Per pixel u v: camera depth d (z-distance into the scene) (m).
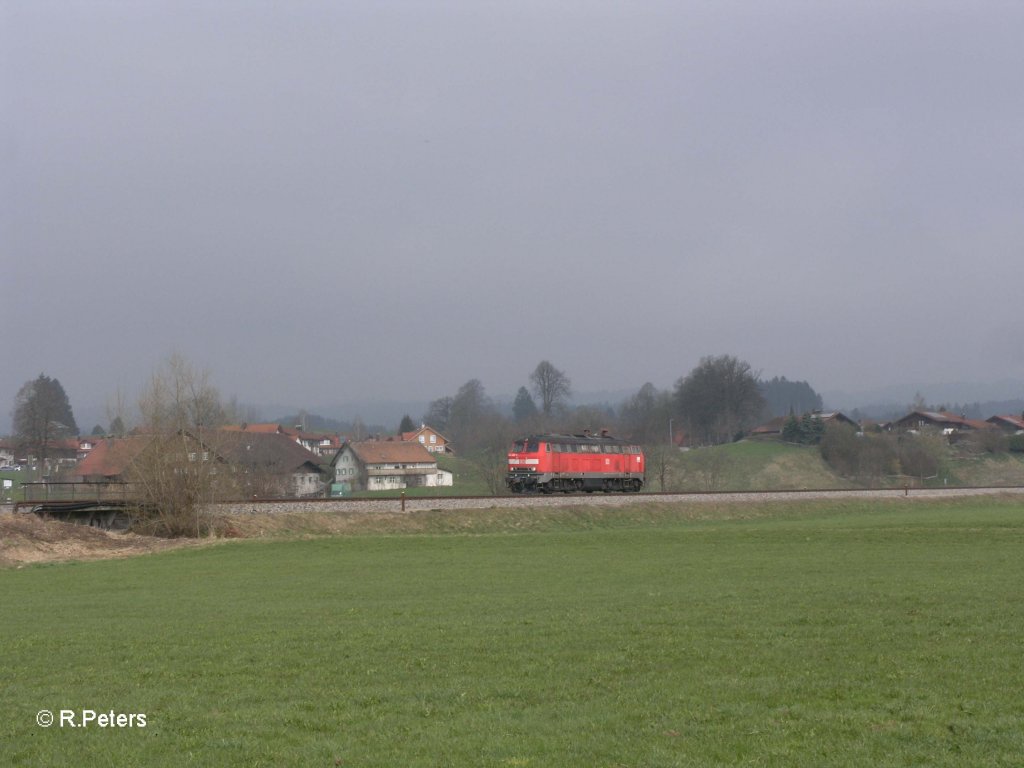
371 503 58.69
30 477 111.75
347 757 12.48
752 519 70.94
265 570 37.31
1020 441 143.75
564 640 20.02
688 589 28.34
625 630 21.05
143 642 21.33
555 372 170.88
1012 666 16.77
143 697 16.17
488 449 128.50
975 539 44.03
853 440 131.00
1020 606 23.47
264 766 12.33
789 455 135.25
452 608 25.42
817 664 17.20
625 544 44.94
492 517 59.88
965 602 24.19
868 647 18.62
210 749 13.11
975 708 13.90
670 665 17.47
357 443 134.62
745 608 23.89
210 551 45.06
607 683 16.16
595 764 11.90
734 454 136.75
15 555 42.88
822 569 33.28
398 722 14.12
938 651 18.08
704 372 169.00
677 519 67.62
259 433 109.62
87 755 13.13
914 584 28.27
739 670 16.91
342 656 19.00
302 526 54.41
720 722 13.57
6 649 20.98
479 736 13.20
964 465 134.88
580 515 63.53
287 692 16.19
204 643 20.89
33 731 14.41
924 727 13.01
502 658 18.36
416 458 134.25
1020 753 11.91
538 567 35.94
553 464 71.12
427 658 18.56
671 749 12.38
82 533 48.31
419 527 56.72
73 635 22.67
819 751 12.11
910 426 163.38
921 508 79.81
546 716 14.21
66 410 170.75
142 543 47.94
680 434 166.88
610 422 176.50
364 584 31.89
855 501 80.50
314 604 27.19
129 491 53.50
